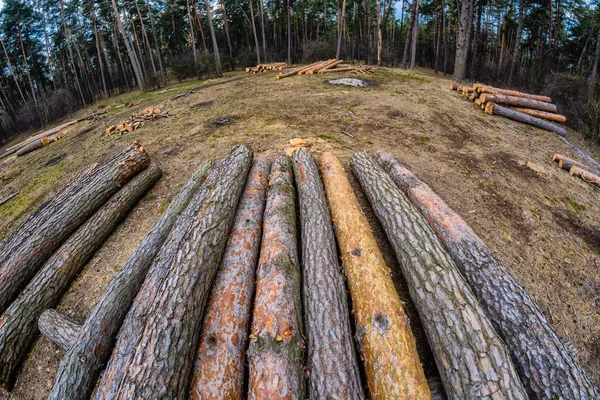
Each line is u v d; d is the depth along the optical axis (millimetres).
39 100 24562
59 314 3410
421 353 2633
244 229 3553
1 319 3334
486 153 6309
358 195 4566
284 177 4516
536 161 6234
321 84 11328
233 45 35531
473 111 8844
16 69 30453
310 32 39281
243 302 2766
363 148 6125
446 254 3039
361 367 2406
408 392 2029
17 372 3193
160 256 3184
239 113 8539
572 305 3354
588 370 2875
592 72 17016
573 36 27078
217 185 4004
